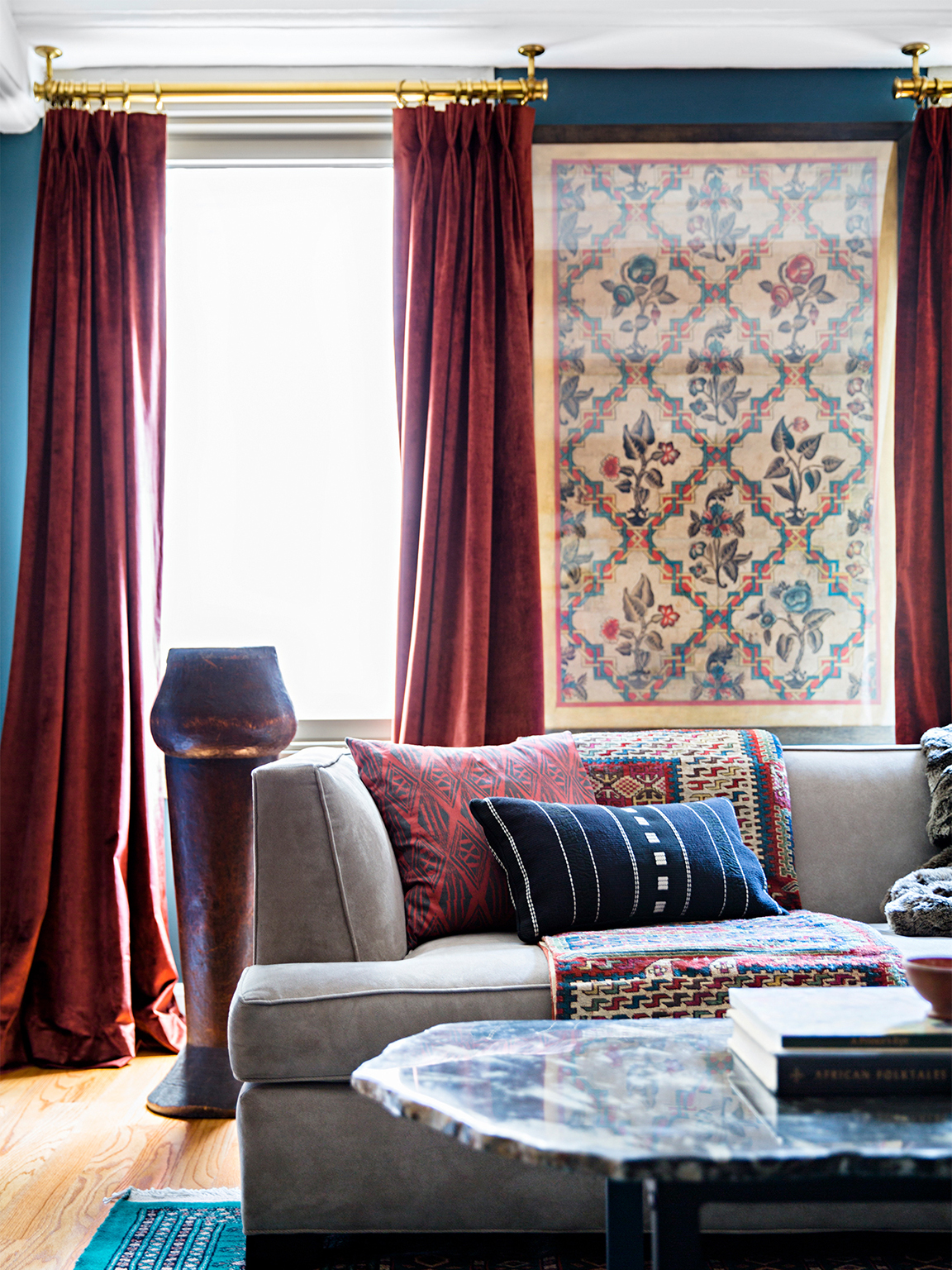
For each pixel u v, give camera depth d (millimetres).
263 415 3111
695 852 2092
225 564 3107
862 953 1825
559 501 3004
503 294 2891
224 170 3109
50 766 2730
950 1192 1010
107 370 2828
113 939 2729
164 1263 1659
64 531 2783
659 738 2486
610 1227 1116
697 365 3018
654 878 2037
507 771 2275
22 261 3018
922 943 1979
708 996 1755
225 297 3117
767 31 2879
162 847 2857
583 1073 1205
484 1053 1286
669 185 3020
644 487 3008
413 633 2811
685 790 2381
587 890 2000
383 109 3014
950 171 2955
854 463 3031
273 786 1924
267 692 2379
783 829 2369
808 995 1296
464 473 2869
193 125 3012
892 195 3045
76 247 2852
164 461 2910
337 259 3125
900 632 2920
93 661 2824
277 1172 1673
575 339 3010
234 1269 1647
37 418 2830
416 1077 1189
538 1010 1748
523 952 1873
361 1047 1690
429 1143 1681
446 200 2871
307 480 3115
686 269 3020
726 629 3014
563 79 3055
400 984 1740
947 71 3082
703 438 3018
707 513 3016
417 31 2863
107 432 2814
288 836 1902
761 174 3027
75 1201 1881
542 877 2006
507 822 2070
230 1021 1700
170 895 2963
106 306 2840
